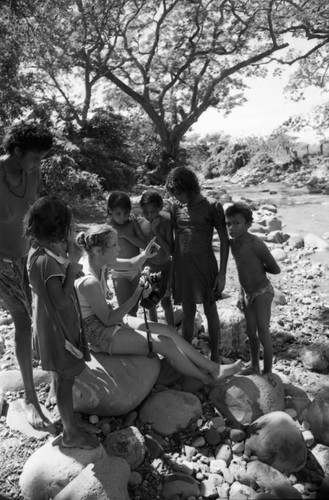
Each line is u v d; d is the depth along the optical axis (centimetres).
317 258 791
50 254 293
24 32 1419
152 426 355
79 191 1244
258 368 407
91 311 370
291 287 668
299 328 532
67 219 294
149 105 2672
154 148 2688
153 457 330
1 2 1205
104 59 2531
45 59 1952
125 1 2358
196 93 2711
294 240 864
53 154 1191
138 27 2603
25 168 323
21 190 337
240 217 376
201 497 304
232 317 466
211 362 380
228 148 3219
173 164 2625
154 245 388
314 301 614
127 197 430
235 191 1962
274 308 588
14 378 401
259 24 2448
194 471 323
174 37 2598
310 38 2288
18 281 347
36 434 346
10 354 458
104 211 1296
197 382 383
